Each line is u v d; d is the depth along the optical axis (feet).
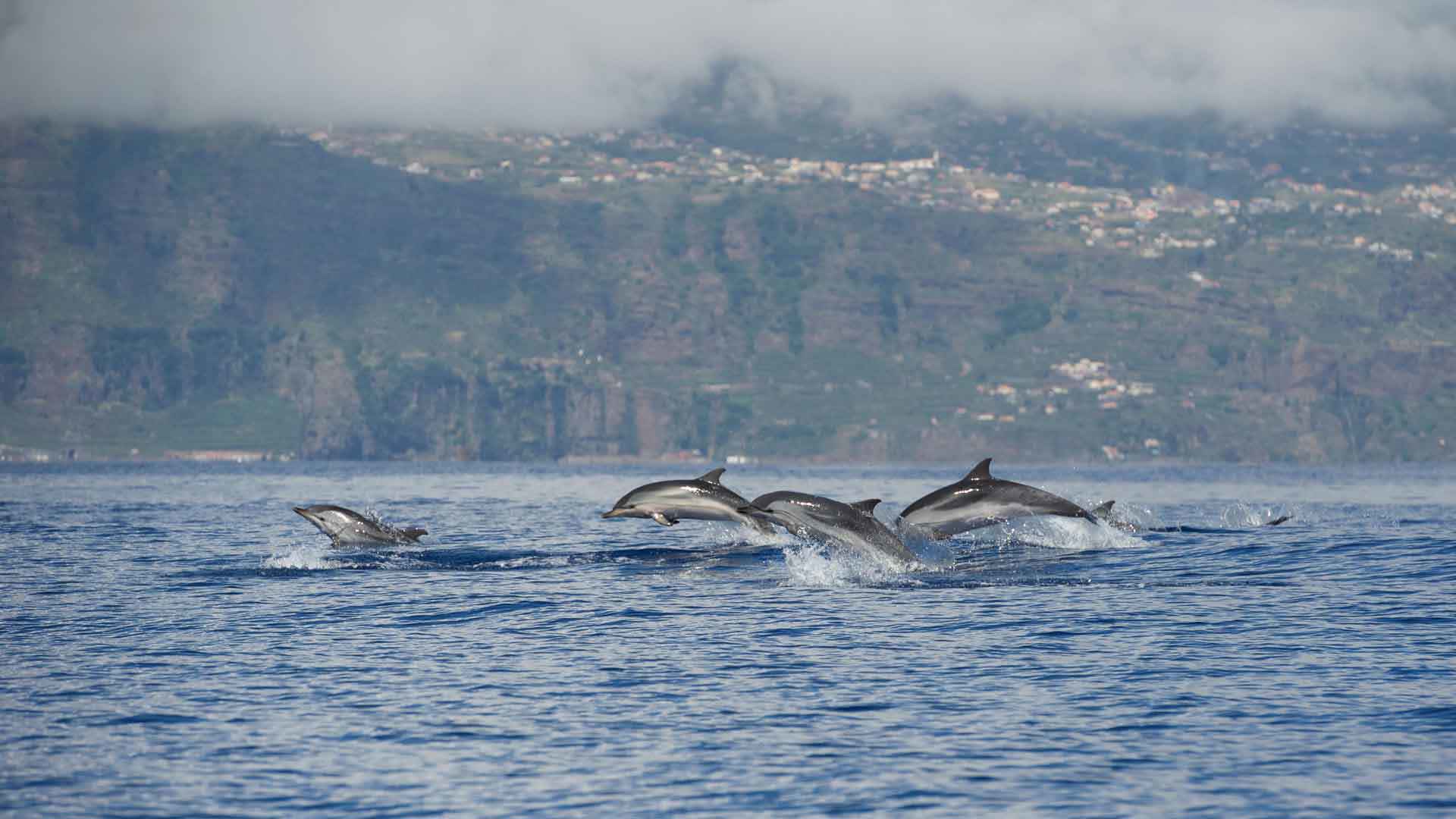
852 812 166.40
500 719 208.23
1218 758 185.16
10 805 168.45
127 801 170.30
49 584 371.97
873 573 390.42
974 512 409.90
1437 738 192.44
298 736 198.18
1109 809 166.20
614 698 221.46
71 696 222.28
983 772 180.65
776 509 398.83
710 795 172.76
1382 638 269.03
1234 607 314.55
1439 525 647.15
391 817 165.07
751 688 228.63
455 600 335.06
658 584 369.50
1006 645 265.34
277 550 501.15
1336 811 164.25
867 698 220.43
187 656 256.73
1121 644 265.54
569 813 166.50
